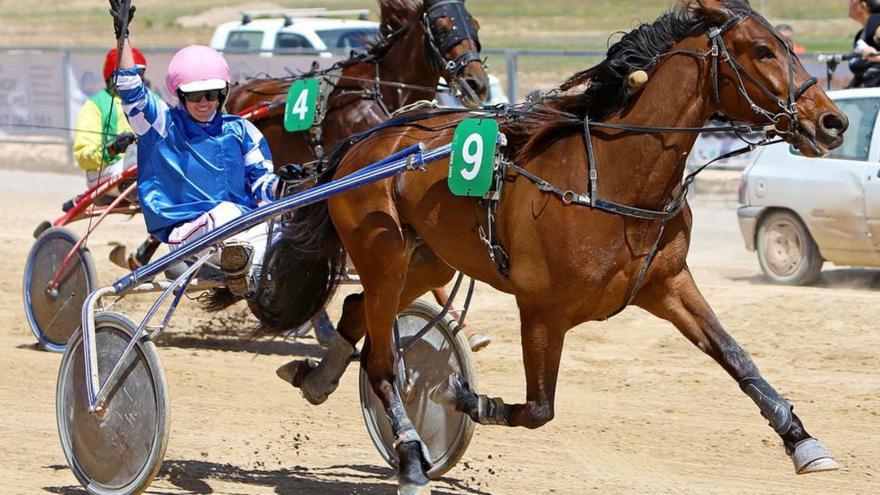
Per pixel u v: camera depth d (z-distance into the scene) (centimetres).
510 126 824
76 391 873
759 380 763
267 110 1320
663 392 1160
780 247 1625
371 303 885
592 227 771
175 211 901
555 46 3728
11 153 2773
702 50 768
